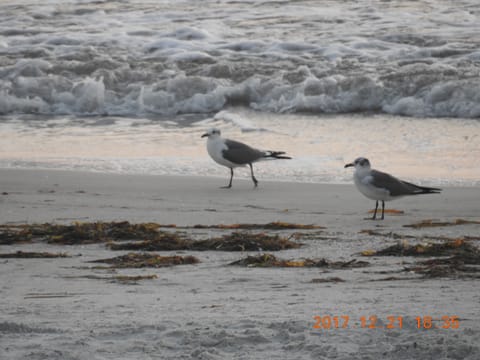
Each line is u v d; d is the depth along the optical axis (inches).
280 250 366.9
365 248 371.2
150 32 1322.6
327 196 578.9
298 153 746.2
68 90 1056.8
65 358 155.6
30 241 394.3
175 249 370.3
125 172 673.6
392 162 691.4
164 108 1036.5
